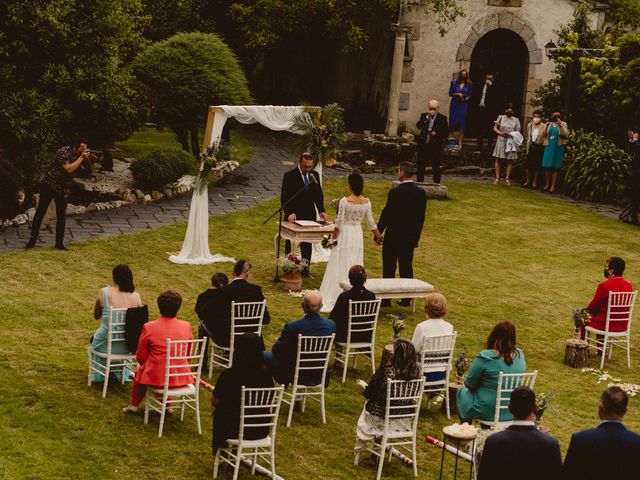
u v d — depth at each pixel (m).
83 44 18.31
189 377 9.23
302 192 14.23
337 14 23.72
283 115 15.04
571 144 21.94
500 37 24.58
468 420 8.84
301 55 28.66
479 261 16.08
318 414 9.85
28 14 17.30
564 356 12.02
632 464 6.31
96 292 12.88
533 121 21.66
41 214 14.65
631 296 11.85
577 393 10.90
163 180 18.84
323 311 13.03
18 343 10.83
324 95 27.98
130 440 8.80
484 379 8.71
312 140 15.01
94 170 19.44
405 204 13.14
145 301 12.65
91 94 17.92
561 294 14.65
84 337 11.23
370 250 16.23
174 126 20.64
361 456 8.98
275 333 11.96
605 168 21.09
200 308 10.46
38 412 9.14
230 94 20.56
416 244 13.33
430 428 9.70
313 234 13.85
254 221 17.30
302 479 8.40
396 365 8.58
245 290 10.29
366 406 8.73
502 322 8.80
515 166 22.81
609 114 22.58
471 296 14.22
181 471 8.32
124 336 9.82
